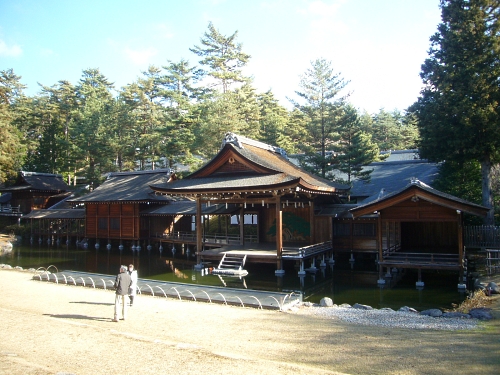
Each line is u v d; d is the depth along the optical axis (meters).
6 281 18.27
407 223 24.95
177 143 41.97
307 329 10.01
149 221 35.91
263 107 57.91
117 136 48.78
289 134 52.41
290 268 23.62
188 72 56.34
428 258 18.23
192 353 7.63
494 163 23.70
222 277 21.56
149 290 15.41
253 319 11.13
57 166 54.38
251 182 22.03
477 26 22.98
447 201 16.73
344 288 18.56
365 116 65.94
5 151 43.03
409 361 7.48
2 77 69.12
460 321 10.89
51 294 14.87
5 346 8.07
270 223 28.52
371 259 26.16
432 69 25.12
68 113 61.31
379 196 25.39
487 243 21.89
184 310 12.27
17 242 39.81
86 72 65.88
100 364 7.04
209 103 42.66
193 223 39.06
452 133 23.33
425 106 25.03
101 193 38.38
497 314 11.48
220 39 52.75
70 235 39.25
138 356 7.45
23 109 60.53
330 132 34.19
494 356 7.69
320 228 25.97
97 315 11.43
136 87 52.69
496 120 21.86
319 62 35.34
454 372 6.89
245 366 6.93
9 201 50.81
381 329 10.02
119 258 29.91
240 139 25.70
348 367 7.21
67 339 8.54
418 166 35.25
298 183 20.09
